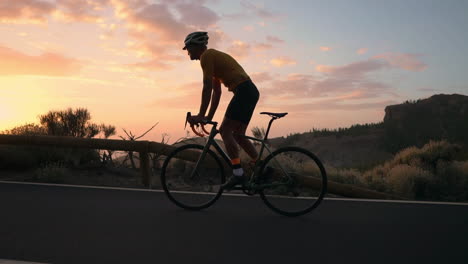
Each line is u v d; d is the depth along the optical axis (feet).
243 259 10.01
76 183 24.09
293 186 15.03
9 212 15.10
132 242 11.32
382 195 19.84
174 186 22.67
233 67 14.82
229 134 14.78
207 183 20.48
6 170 27.07
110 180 24.93
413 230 12.73
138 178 25.50
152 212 15.11
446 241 11.57
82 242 11.30
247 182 14.93
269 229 12.73
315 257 10.19
